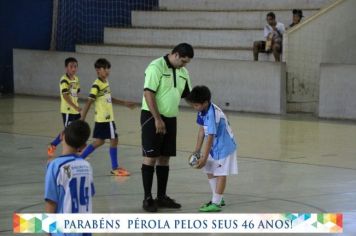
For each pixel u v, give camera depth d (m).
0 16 29.33
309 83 24.47
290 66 24.23
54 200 6.32
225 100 24.83
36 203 11.01
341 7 24.97
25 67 29.31
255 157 15.42
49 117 22.08
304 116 23.30
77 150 6.54
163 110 10.73
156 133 10.62
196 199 11.42
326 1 28.22
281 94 23.75
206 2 31.12
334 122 21.75
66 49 30.72
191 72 25.41
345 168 14.18
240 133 19.09
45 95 28.86
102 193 11.80
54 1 30.50
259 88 24.11
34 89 29.17
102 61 13.44
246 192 11.92
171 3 32.00
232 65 24.56
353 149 16.56
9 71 29.77
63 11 30.66
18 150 16.22
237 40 28.36
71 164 6.36
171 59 10.73
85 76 27.62
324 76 22.92
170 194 11.79
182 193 11.87
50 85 28.67
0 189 12.06
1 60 29.52
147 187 10.62
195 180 12.93
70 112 15.13
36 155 15.58
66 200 6.31
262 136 18.56
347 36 25.20
